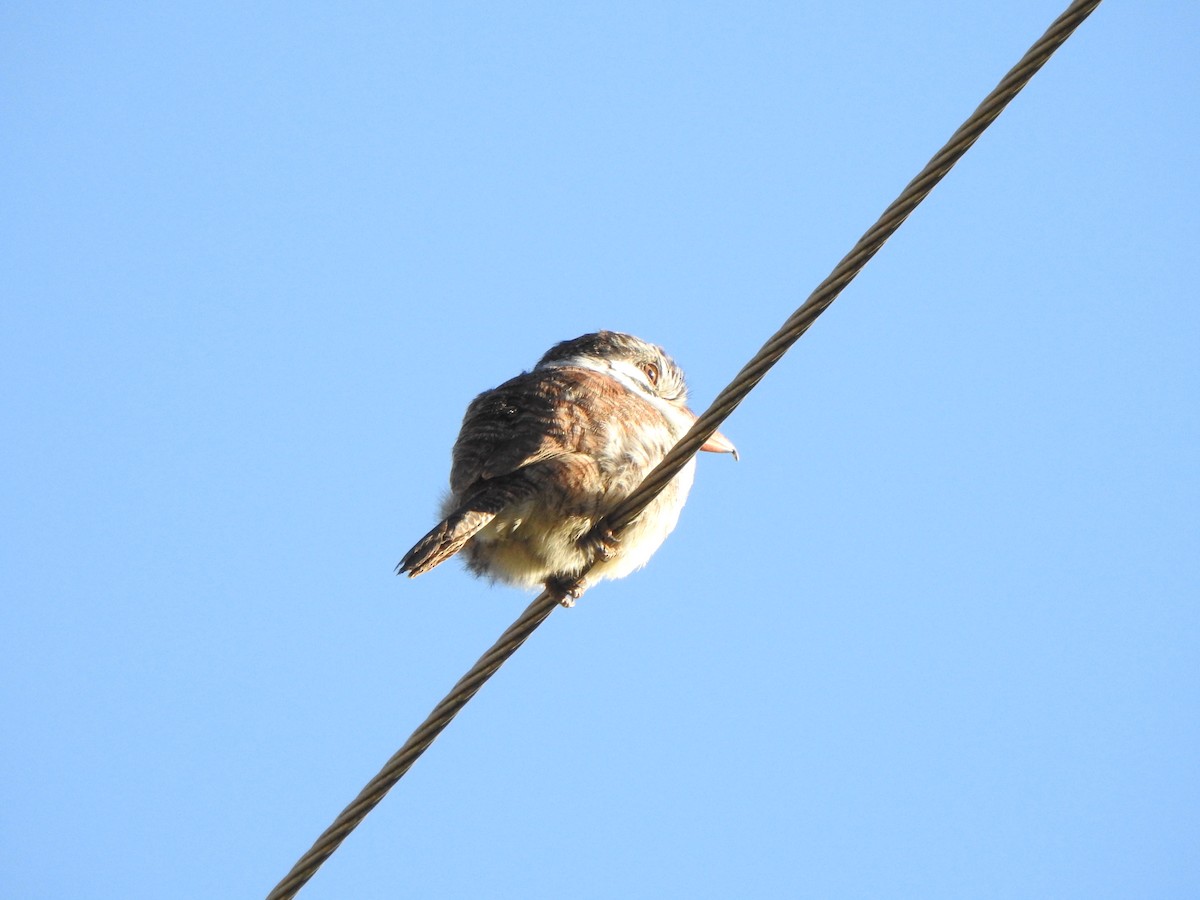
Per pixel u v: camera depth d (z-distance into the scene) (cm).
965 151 924
